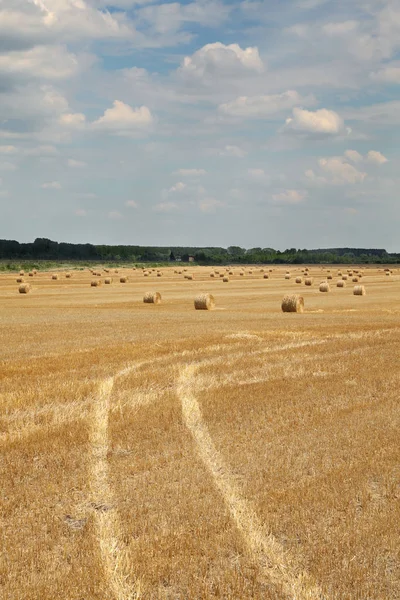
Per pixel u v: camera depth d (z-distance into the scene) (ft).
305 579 22.34
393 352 71.46
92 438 39.19
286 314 128.98
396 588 21.83
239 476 32.14
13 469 33.60
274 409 45.68
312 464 33.58
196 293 207.00
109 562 23.79
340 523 26.37
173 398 49.60
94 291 219.20
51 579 22.58
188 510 27.89
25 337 88.28
